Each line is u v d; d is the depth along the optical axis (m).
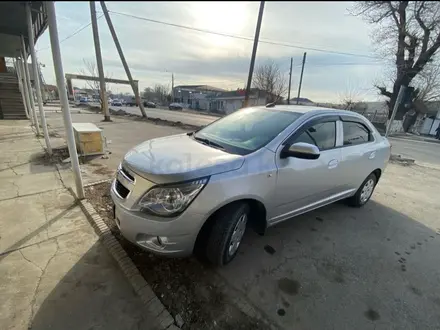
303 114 2.75
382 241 2.93
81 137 5.34
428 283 2.27
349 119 3.21
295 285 2.14
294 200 2.62
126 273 2.07
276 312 1.86
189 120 19.39
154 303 1.82
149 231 1.87
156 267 2.20
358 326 1.79
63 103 2.84
